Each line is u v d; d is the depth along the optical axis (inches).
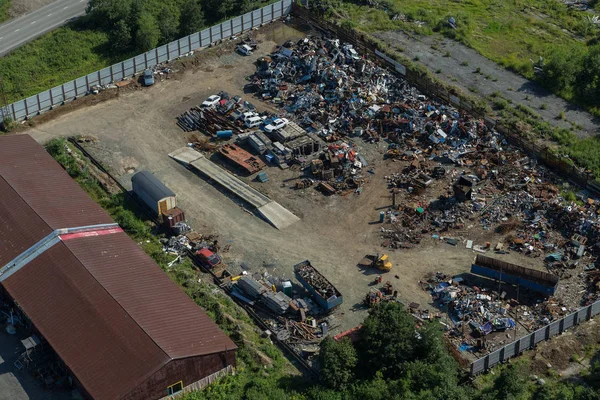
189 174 4030.5
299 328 3189.0
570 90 4626.0
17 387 2928.2
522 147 4146.2
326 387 2903.5
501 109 4478.3
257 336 3164.4
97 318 2965.1
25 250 3265.3
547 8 5531.5
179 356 2812.5
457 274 3440.0
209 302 3255.4
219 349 2913.4
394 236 3641.7
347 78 4594.0
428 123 4256.9
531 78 4736.7
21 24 5172.2
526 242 3585.1
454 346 3088.1
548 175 3981.3
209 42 4997.5
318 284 3299.7
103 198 3818.9
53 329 2972.4
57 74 4825.3
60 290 3090.6
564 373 3029.0
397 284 3400.6
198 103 4530.0
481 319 3221.0
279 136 4175.7
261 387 2883.9
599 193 3868.1
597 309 3248.0
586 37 5216.5
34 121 4330.7
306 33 5182.1
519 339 3051.2
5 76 4736.7
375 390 2817.4
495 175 3939.5
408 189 3897.6
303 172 4025.6
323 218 3754.9
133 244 3378.4
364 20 5319.9
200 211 3789.4
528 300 3314.5
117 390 2743.6
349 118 4350.4
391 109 4384.8
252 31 5177.2
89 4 5177.2
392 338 2938.0
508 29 5275.6
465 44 5049.2
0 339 3112.7
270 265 3494.1
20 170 3690.9
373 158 4104.3
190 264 3491.6
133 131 4306.1
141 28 4928.6
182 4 5364.2
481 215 3737.7
